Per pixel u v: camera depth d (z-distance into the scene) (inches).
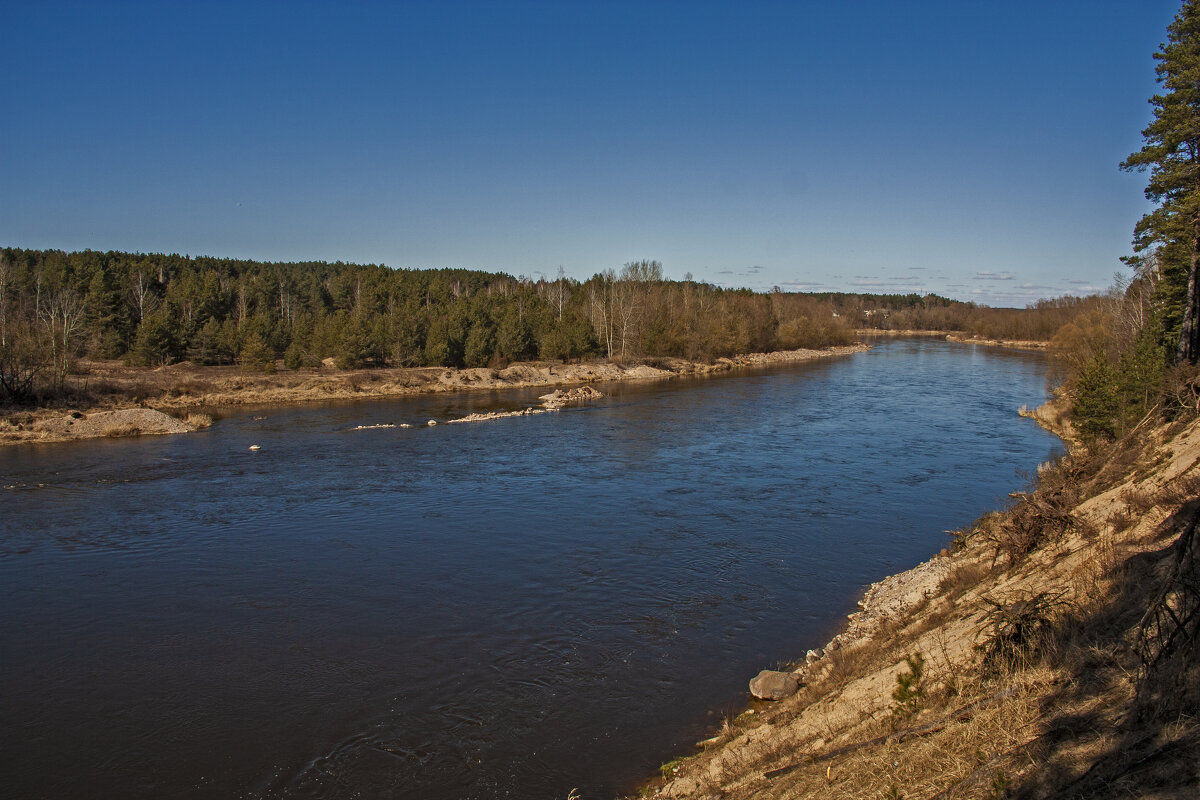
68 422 1898.4
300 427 2065.7
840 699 540.4
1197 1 1300.4
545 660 705.6
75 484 1398.9
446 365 3422.7
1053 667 446.0
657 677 670.5
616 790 513.0
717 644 732.7
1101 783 310.3
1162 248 1478.8
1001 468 1489.9
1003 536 741.9
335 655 719.7
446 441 1849.2
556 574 929.5
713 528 1109.7
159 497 1310.3
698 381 3348.9
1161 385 1054.4
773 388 3011.8
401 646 738.2
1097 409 1318.9
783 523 1130.0
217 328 3376.0
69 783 531.8
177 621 800.3
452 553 1012.5
